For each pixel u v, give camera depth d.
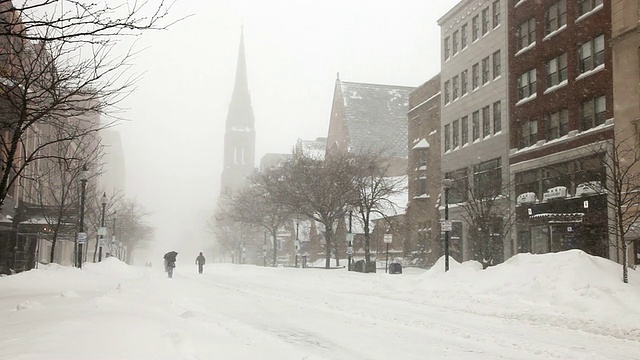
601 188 29.80
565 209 37.66
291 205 48.81
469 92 52.12
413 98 65.94
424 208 60.69
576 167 37.84
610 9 35.94
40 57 15.13
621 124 33.25
